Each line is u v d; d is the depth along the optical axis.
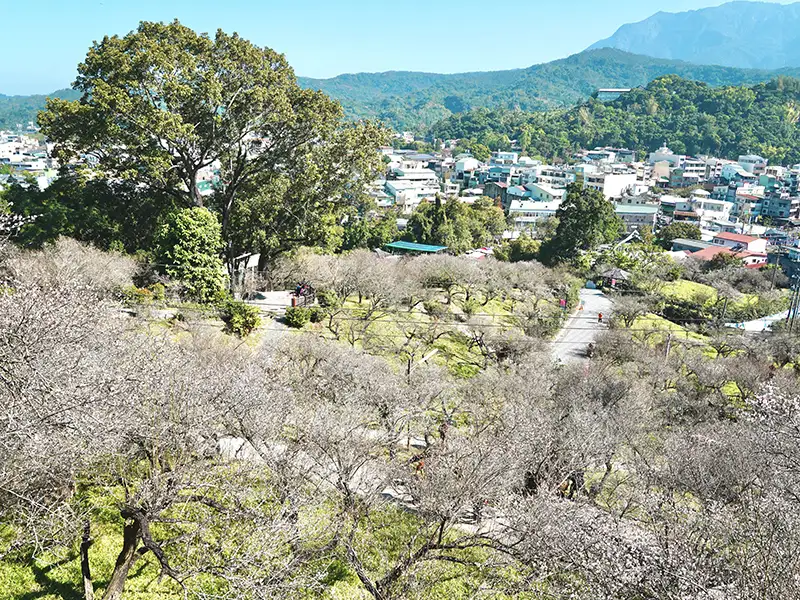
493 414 21.14
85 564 11.18
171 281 28.17
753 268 66.56
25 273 21.44
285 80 33.72
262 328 29.86
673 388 31.44
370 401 19.34
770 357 36.88
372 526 14.95
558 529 11.23
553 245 68.88
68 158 31.05
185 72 30.19
